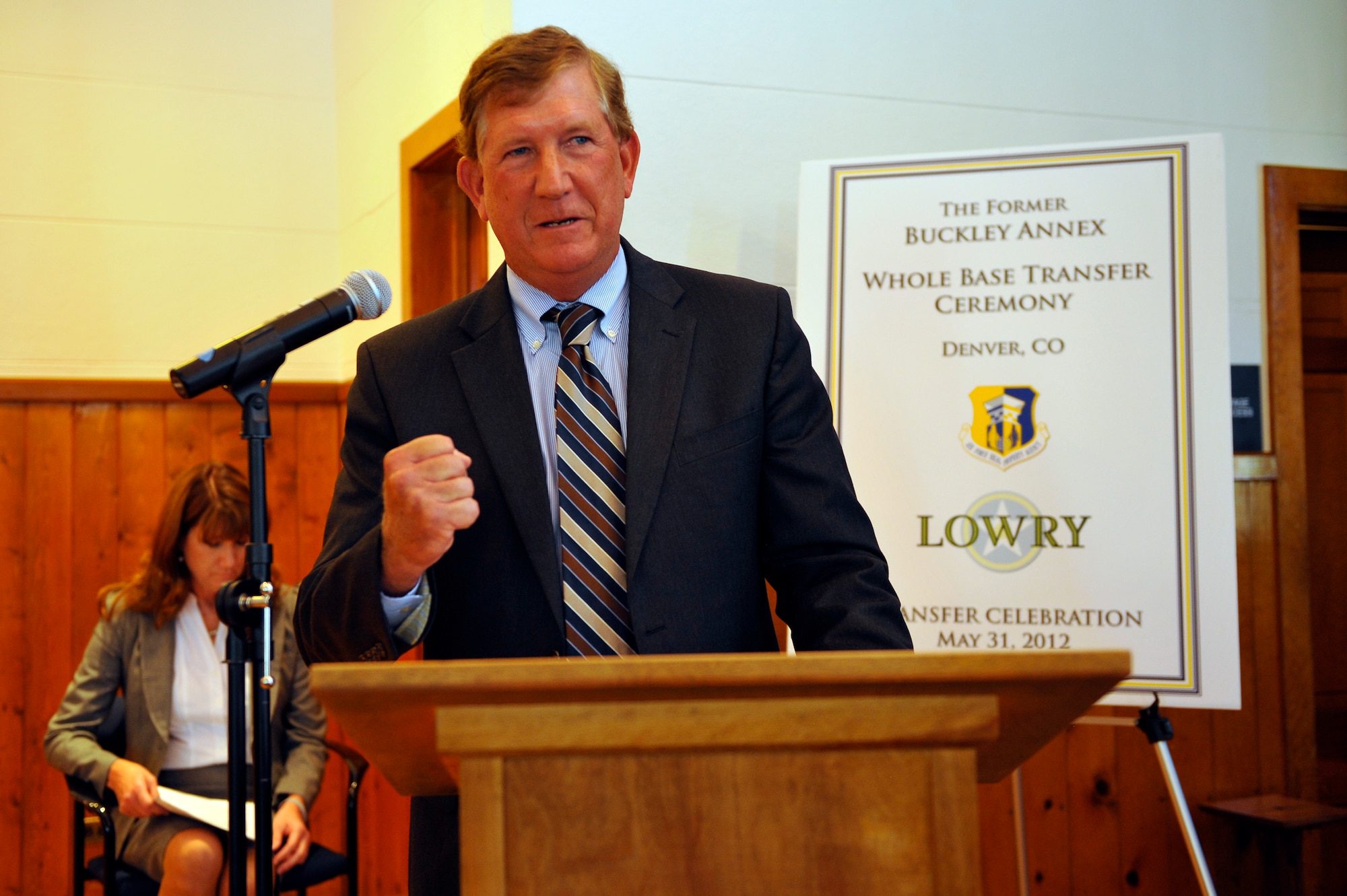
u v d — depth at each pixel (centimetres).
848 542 132
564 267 134
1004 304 223
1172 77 282
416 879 130
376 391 142
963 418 222
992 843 279
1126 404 217
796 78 250
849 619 121
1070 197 223
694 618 129
